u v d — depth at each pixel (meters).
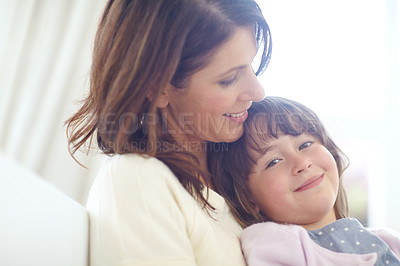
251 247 0.66
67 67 1.60
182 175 0.64
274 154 0.78
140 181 0.56
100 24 0.69
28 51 1.61
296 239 0.67
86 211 0.58
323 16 1.68
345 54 1.67
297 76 1.64
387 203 1.65
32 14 1.63
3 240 0.37
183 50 0.62
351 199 1.62
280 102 0.85
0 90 1.58
